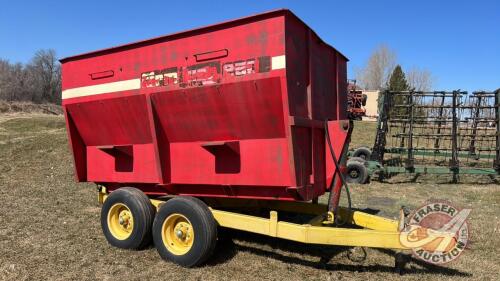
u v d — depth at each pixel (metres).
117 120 6.18
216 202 6.37
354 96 31.03
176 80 5.40
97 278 4.98
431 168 12.01
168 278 4.95
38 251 5.91
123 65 5.96
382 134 13.48
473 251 5.90
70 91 6.61
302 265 5.37
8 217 7.79
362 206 8.90
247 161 5.09
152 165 5.96
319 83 5.59
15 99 79.75
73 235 6.66
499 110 12.27
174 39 5.41
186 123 5.48
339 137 5.32
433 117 13.42
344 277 4.98
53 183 11.58
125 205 5.95
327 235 4.68
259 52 4.72
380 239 4.65
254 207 6.29
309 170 5.11
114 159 6.47
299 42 4.95
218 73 5.03
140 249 5.93
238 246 6.05
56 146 17.69
